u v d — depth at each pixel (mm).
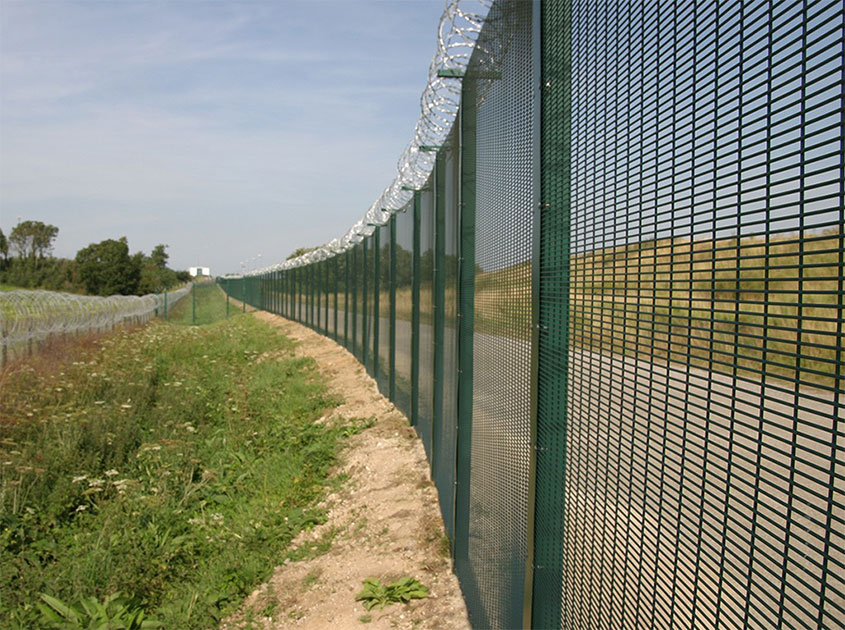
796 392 865
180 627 3926
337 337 15953
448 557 4320
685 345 1134
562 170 1909
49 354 10211
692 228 1130
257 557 4812
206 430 7922
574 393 1803
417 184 7293
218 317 37344
